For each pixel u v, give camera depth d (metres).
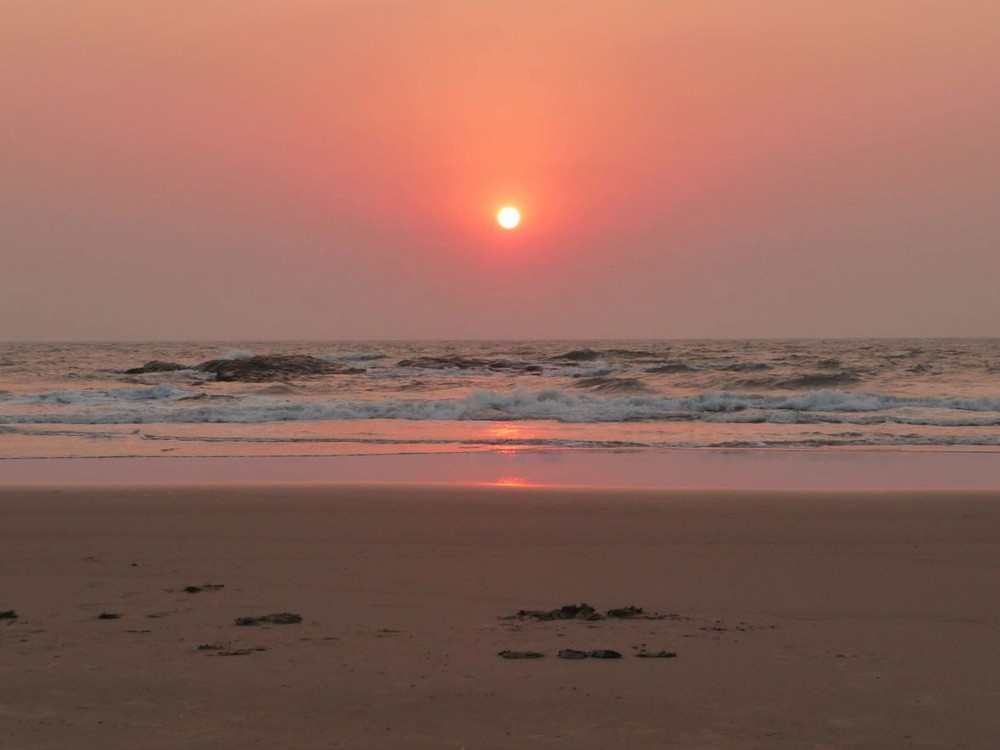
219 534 11.40
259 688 5.91
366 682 6.04
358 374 58.50
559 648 6.84
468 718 5.41
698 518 12.47
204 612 7.91
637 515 12.68
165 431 26.00
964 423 28.38
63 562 9.95
